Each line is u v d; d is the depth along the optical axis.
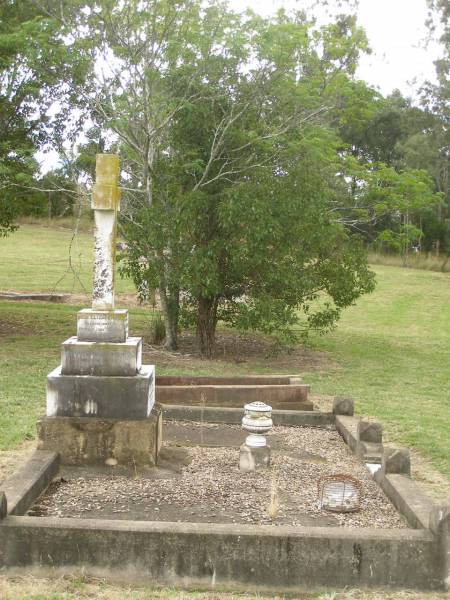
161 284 14.55
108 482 6.37
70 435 6.69
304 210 13.59
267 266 13.63
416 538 4.81
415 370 14.43
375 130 42.22
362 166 16.73
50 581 4.73
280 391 9.59
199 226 13.78
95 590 4.64
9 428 8.47
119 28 13.59
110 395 6.72
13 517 4.96
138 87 14.42
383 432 9.24
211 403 9.52
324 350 16.59
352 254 14.97
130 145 14.68
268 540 4.77
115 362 6.78
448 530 4.80
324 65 14.85
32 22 13.39
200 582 4.79
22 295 22.91
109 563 4.80
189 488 6.28
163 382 10.05
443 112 41.03
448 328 22.12
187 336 17.34
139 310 21.78
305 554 4.78
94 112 14.77
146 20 13.52
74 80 14.05
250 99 14.13
